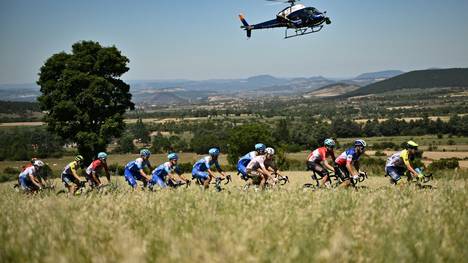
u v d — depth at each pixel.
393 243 5.95
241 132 74.12
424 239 6.29
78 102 46.38
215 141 97.75
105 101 47.47
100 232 7.08
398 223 7.41
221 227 7.05
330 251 5.34
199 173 16.75
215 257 5.18
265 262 5.36
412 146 14.10
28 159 84.50
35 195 16.50
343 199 10.24
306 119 199.75
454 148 88.56
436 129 120.75
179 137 127.00
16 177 56.56
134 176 17.91
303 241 5.99
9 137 92.50
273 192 12.69
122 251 5.50
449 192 11.08
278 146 77.31
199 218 8.20
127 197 12.11
